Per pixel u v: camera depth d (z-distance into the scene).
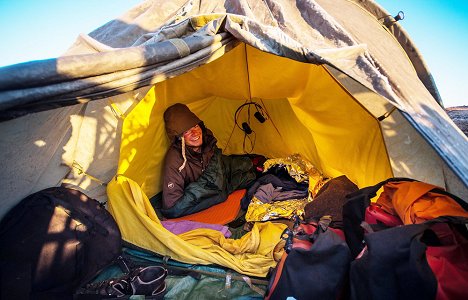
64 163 1.78
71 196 1.72
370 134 2.15
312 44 1.44
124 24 2.11
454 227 1.15
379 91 1.28
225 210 2.46
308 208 2.16
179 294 1.62
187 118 2.40
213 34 1.40
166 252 1.88
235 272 1.74
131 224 1.99
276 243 1.90
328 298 1.16
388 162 2.02
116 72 1.08
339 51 1.34
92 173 2.03
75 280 1.58
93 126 1.91
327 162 2.77
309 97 2.30
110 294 1.58
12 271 1.36
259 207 2.31
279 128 3.17
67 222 1.60
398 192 1.43
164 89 2.30
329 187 2.32
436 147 1.17
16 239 1.43
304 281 1.20
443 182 1.68
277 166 2.80
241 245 1.89
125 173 2.24
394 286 0.96
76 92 1.00
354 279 1.08
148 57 1.14
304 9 1.70
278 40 1.32
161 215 2.39
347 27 1.84
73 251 1.57
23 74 0.83
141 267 1.77
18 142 1.38
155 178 2.62
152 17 1.98
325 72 1.97
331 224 1.67
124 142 2.13
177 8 2.05
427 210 1.23
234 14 1.53
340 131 2.43
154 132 2.44
